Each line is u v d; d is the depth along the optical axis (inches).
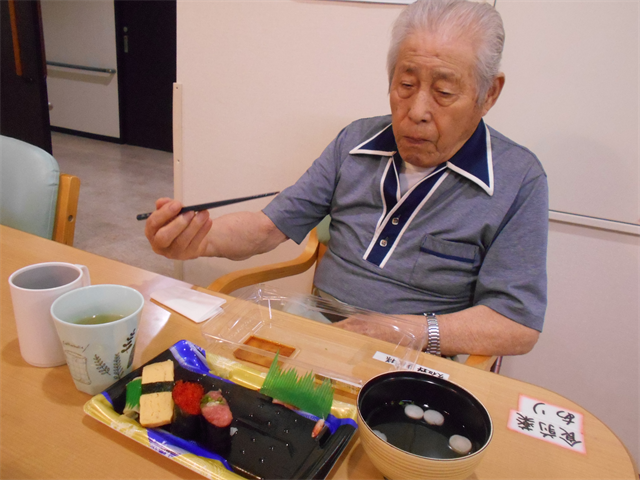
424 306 39.9
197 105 65.7
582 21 44.5
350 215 42.9
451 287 39.1
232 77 62.0
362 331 31.6
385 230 39.9
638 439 53.7
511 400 24.0
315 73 57.1
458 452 17.4
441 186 37.7
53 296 21.3
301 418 20.2
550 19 45.6
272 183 64.6
